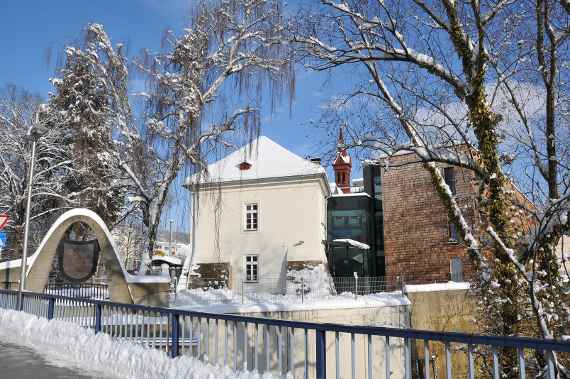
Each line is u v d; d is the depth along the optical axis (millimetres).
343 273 31438
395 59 12070
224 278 29406
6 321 12469
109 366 8086
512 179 11352
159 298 17016
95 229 17516
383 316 19094
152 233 22125
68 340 9742
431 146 11750
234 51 22609
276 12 21688
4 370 8102
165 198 21844
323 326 5273
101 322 9422
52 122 31703
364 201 32938
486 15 10812
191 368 6562
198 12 22609
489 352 10867
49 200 31859
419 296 20312
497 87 11109
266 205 30422
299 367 15500
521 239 10445
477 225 12188
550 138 10484
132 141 21984
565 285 10531
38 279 16891
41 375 7762
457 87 11383
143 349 7828
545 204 10062
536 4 10289
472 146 11391
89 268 17359
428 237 27500
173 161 21031
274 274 29312
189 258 30594
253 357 6199
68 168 30281
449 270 26516
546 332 8898
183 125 20562
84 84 23406
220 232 30688
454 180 21703
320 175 29891
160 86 21172
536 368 9562
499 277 10625
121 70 23016
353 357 4977
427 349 4395
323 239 31250
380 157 12289
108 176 24422
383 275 32969
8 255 31297
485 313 11562
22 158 31812
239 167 31844
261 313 16453
